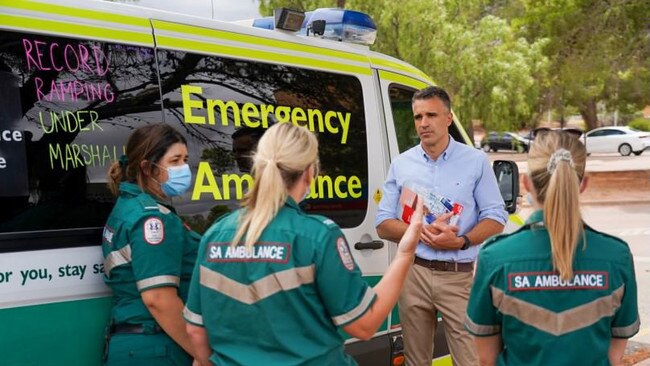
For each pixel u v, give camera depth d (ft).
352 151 12.85
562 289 6.87
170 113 10.08
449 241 11.55
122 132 9.53
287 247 6.67
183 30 10.36
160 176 8.88
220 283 6.88
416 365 12.42
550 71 59.93
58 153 8.91
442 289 11.93
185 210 10.14
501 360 7.34
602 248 6.98
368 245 12.89
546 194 6.92
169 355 8.56
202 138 10.43
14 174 8.51
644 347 19.29
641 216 51.75
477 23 43.42
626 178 72.49
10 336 8.38
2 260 8.32
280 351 6.71
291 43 12.00
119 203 8.83
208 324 7.02
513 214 15.72
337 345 6.98
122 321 8.66
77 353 9.00
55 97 8.93
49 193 8.79
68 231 8.91
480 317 7.34
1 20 8.50
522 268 6.97
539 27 59.06
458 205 11.91
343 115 12.76
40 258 8.64
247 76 11.16
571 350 6.86
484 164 12.10
